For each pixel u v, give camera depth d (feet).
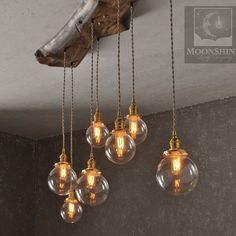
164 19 11.54
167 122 16.34
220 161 15.14
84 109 16.28
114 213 16.93
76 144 18.26
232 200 14.74
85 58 13.02
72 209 12.03
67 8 11.01
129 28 11.61
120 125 10.11
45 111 16.43
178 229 15.53
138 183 16.60
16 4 10.89
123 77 14.11
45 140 19.16
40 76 13.99
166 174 8.87
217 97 15.44
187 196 15.52
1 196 18.02
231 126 15.15
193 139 15.75
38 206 18.80
